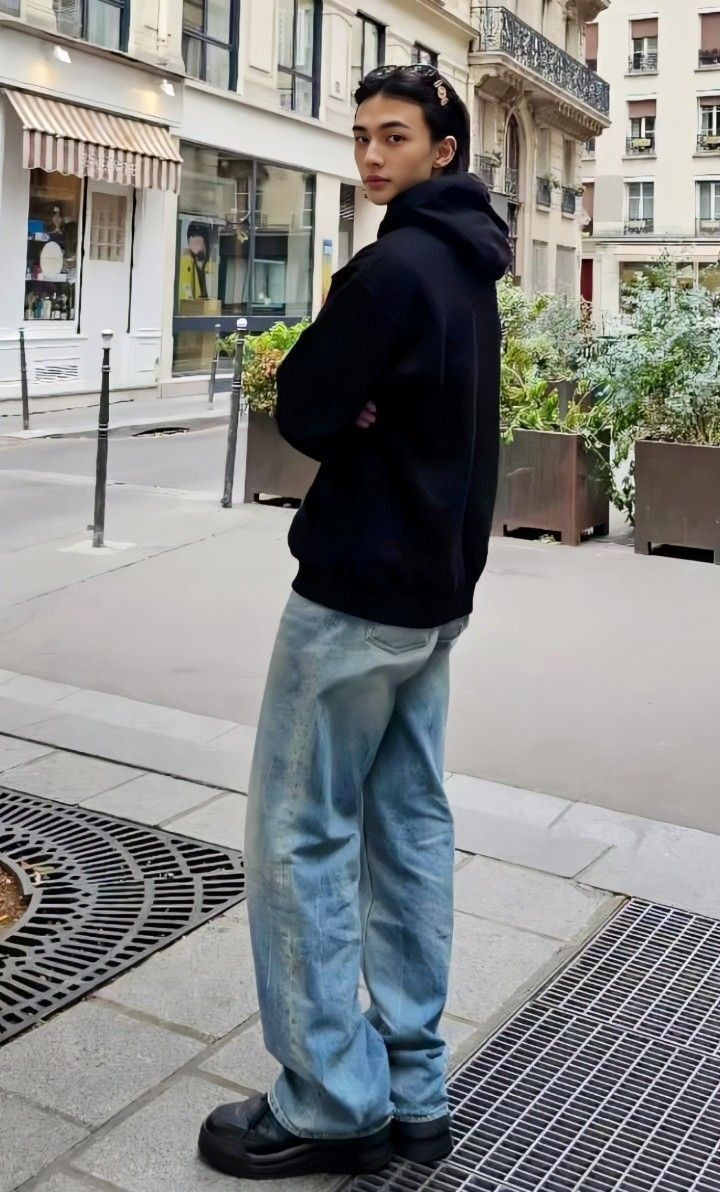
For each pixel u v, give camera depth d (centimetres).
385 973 235
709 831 392
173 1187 221
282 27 2220
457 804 407
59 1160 227
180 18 1881
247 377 920
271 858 218
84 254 1778
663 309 812
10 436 1395
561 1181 230
